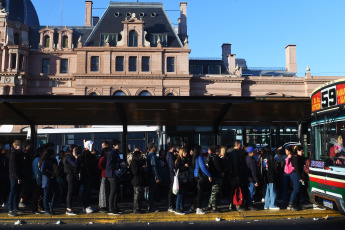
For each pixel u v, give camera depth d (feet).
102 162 36.32
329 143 30.73
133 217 33.94
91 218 33.58
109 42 152.87
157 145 69.56
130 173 36.91
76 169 36.24
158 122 57.21
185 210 36.58
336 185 29.01
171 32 157.99
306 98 41.19
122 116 47.96
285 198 40.68
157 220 33.58
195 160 35.32
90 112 48.49
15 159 34.30
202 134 67.21
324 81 153.99
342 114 29.17
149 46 150.71
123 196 45.91
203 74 152.87
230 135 67.46
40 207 36.42
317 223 31.99
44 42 156.56
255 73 182.09
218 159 35.53
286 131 67.77
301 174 36.45
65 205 41.55
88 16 177.47
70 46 157.89
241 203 35.96
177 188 34.60
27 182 39.81
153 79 145.69
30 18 203.62
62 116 51.70
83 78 144.36
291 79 154.61
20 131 81.71
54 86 149.18
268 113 49.67
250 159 36.42
